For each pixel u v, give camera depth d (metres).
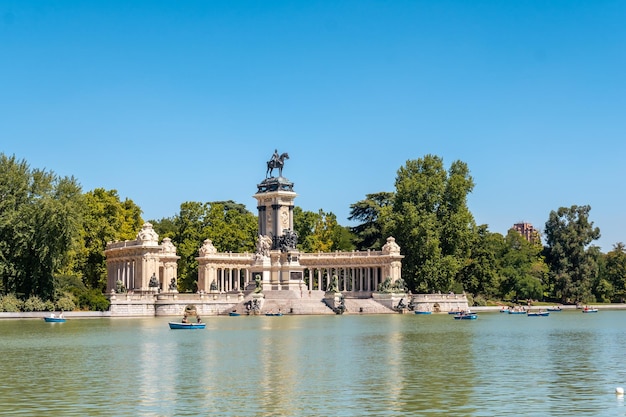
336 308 193.88
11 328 130.25
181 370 73.19
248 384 64.88
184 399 58.34
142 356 84.94
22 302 157.75
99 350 91.38
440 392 61.19
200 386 63.94
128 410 54.50
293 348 93.75
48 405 56.25
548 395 59.88
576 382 66.00
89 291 175.12
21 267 156.88
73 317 163.38
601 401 57.44
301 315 186.75
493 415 52.88
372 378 68.12
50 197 158.25
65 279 176.62
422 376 69.31
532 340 107.38
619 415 52.78
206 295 185.62
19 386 64.31
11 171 160.38
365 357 83.75
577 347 96.31
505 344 100.50
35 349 92.81
